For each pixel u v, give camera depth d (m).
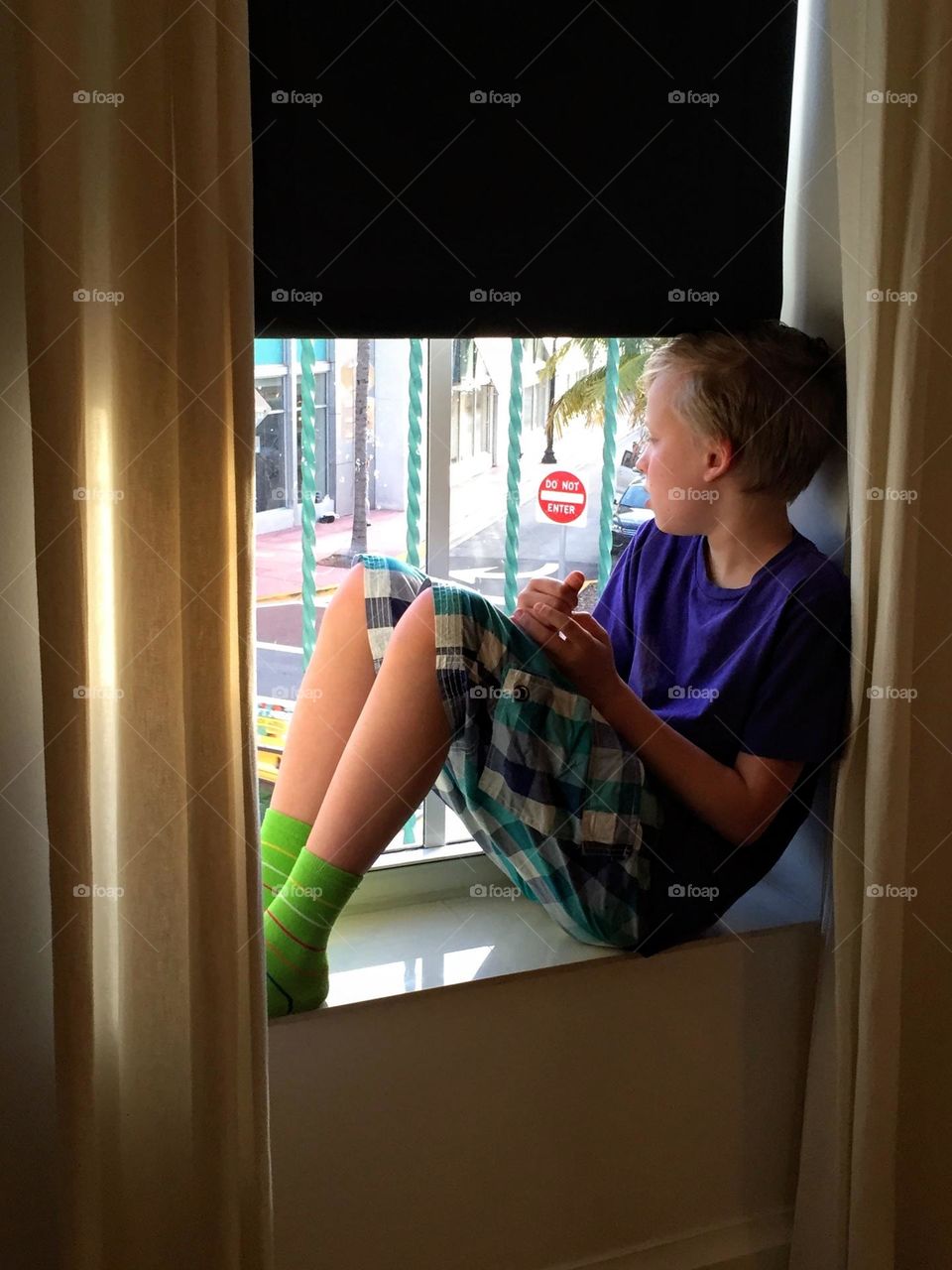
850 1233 1.26
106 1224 1.00
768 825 1.20
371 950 1.23
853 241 1.12
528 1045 1.21
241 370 0.91
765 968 1.30
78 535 0.88
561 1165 1.26
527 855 1.17
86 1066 0.94
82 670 0.89
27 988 1.04
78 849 0.91
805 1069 1.35
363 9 1.07
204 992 0.96
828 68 1.21
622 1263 1.31
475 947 1.24
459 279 1.16
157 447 0.91
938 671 1.25
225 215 0.89
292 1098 1.12
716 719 1.19
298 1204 1.15
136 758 0.95
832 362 1.23
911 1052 1.33
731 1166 1.34
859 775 1.20
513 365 1.39
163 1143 1.02
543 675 1.11
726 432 1.17
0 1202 1.05
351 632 1.18
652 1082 1.28
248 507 0.93
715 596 1.24
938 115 1.07
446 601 1.08
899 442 1.12
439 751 1.10
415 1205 1.20
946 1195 1.35
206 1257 1.01
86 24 0.86
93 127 0.87
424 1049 1.17
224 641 0.94
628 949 1.22
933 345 1.17
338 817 1.09
